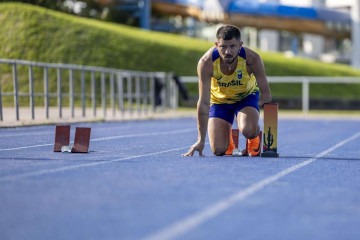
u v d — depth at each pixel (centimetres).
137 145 1795
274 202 816
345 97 6806
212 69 1362
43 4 7750
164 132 2511
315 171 1166
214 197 845
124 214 730
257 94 1452
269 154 1416
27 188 907
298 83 6881
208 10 8675
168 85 4647
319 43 11681
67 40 6006
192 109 5222
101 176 1038
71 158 1338
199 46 7150
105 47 6212
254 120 1405
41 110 3653
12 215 721
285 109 6241
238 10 8581
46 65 2905
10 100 3753
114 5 8856
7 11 6106
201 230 647
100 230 644
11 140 1905
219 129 1421
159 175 1055
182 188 916
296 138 2311
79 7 9000
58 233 630
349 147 1872
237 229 654
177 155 1448
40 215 722
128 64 6150
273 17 8650
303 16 8756
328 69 7425
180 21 11412
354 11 9225
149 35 7269
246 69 1381
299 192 902
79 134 1502
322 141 2152
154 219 702
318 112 5356
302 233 641
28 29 5919
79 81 5578
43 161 1267
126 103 5016
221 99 1421
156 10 9000
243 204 797
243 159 1350
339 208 784
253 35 11456
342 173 1140
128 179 1005
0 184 945
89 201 809
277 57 7512
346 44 12125
